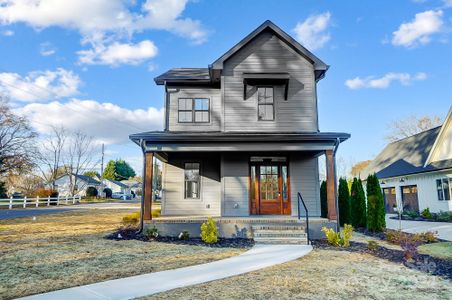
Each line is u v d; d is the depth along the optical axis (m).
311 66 12.89
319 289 4.79
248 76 12.40
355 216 13.42
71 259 6.72
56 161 48.91
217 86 13.62
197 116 13.40
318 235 10.07
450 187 16.94
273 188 12.28
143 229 10.27
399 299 4.35
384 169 24.20
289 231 9.84
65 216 17.67
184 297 4.39
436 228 12.93
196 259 6.96
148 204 10.38
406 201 21.17
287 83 12.42
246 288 4.84
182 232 9.91
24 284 4.93
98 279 5.26
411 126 44.75
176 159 13.20
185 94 13.55
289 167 12.27
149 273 5.70
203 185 13.04
